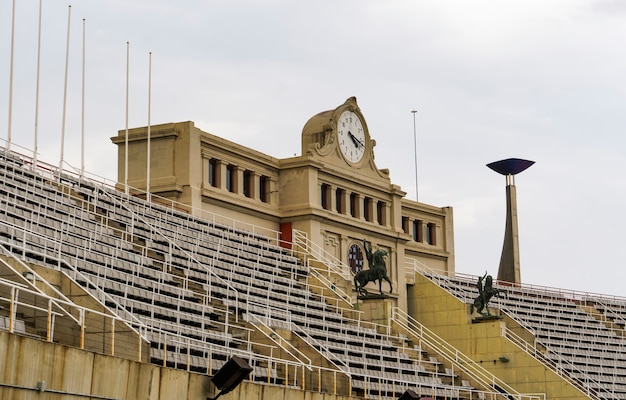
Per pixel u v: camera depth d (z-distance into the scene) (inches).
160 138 2878.9
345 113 3284.9
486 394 2780.5
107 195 2549.2
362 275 2881.4
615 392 3235.7
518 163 4264.3
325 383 2204.7
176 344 1788.9
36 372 1269.7
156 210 2669.8
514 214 4301.2
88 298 1637.6
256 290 2511.1
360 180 3282.5
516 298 3725.4
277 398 1772.9
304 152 3206.2
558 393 2923.2
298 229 3075.8
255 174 3058.6
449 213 3863.2
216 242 2704.2
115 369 1402.6
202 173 2883.9
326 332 2498.8
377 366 2498.8
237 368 1517.0
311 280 2891.2
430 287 3316.9
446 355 2871.6
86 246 2052.2
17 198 2135.8
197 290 2257.6
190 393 1544.0
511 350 3024.1
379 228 3316.9
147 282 2032.5
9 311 1503.4
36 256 1809.8
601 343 3567.9
